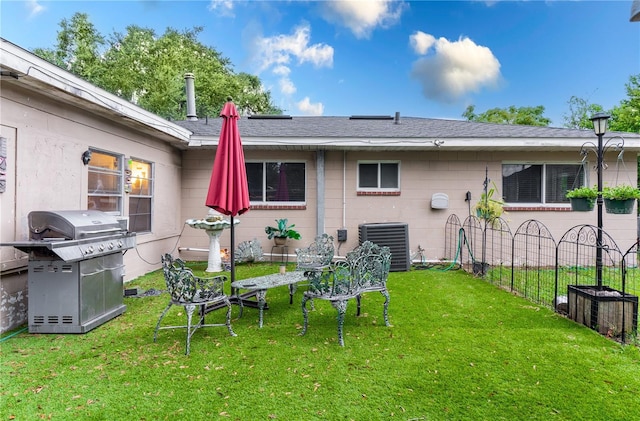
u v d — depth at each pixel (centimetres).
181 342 333
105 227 395
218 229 660
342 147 729
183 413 220
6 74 326
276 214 777
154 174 664
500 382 256
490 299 479
